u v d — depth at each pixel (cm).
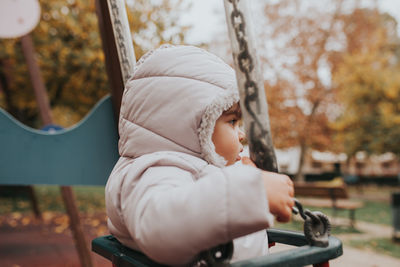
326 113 1230
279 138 1216
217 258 58
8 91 822
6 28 247
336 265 380
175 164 70
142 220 58
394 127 1279
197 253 54
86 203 976
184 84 77
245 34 60
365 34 1177
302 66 1141
